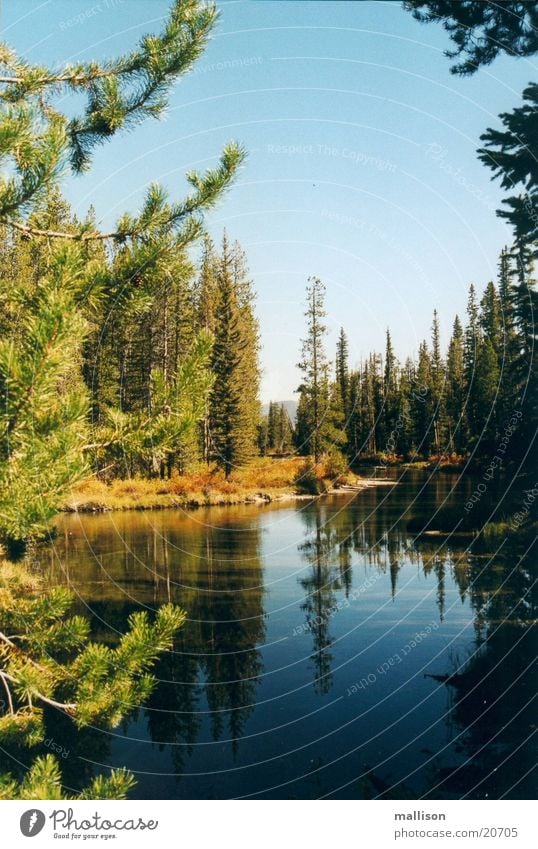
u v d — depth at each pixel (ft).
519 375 45.03
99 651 11.16
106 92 13.89
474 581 37.11
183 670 27.35
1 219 10.71
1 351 8.32
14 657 11.16
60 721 21.06
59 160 10.27
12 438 8.58
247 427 114.11
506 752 18.53
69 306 8.66
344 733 21.12
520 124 29.91
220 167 12.92
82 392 9.35
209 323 110.01
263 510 86.69
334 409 138.72
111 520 76.48
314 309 131.44
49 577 41.88
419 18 26.94
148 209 12.66
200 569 47.24
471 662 25.36
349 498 95.55
